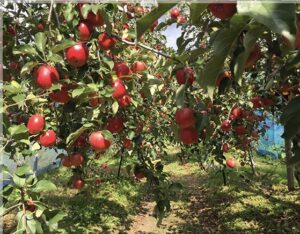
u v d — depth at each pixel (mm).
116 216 6953
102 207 7281
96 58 2244
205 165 9742
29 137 2338
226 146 6168
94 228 6320
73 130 2668
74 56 1931
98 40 2137
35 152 2432
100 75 2127
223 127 4090
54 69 1977
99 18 2070
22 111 2631
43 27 2844
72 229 6195
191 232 6258
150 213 7328
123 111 2766
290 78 2656
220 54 932
